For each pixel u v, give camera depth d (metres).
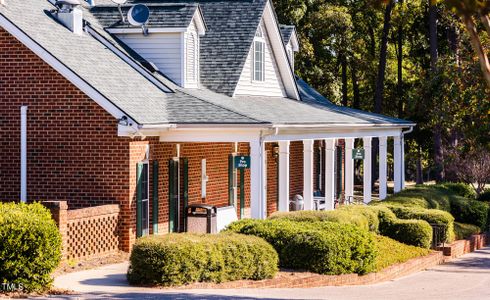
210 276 20.36
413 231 30.77
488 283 25.52
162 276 19.58
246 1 34.56
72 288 19.03
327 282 22.53
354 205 31.53
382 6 15.18
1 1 26.67
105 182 25.30
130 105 25.67
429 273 27.70
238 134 26.75
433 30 53.06
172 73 30.75
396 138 42.38
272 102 33.97
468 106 40.28
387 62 67.38
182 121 26.25
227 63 32.59
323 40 60.50
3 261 17.73
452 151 49.41
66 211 22.00
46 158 25.72
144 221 26.34
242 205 34.66
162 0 35.75
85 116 25.38
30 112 25.80
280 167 30.12
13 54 25.83
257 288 20.75
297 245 22.89
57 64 25.36
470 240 34.78
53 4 30.47
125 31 30.97
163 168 27.91
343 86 64.50
